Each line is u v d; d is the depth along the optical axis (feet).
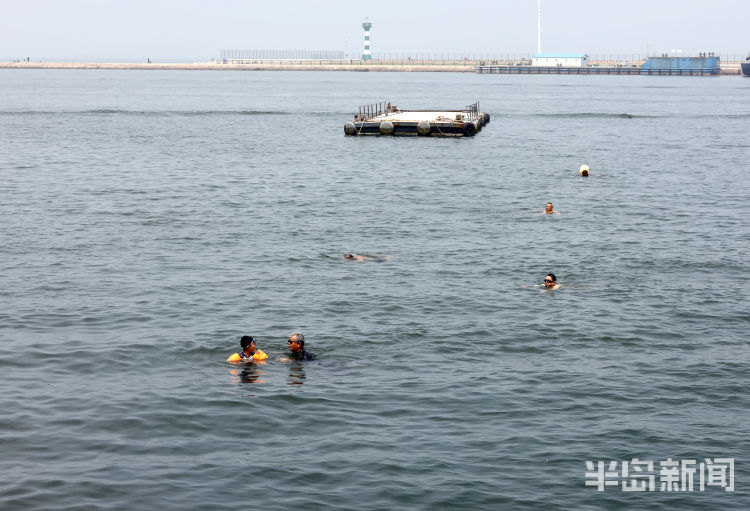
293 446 58.08
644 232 131.85
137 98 549.95
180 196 163.73
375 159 229.04
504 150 253.65
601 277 104.78
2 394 66.28
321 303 92.79
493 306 92.32
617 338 82.23
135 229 131.85
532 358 76.59
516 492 52.34
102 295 95.30
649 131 326.24
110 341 79.56
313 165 215.10
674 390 69.26
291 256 115.03
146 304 91.91
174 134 298.97
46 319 86.17
